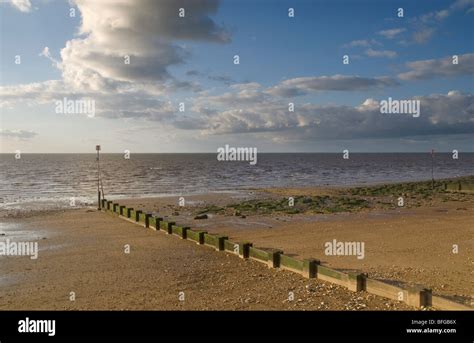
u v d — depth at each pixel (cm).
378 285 1086
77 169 10325
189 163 14450
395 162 15350
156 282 1298
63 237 2109
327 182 6262
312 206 3131
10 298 1180
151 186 5644
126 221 2609
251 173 8575
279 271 1364
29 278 1374
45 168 10762
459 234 1906
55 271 1452
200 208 3244
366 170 9788
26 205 3694
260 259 1477
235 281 1282
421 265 1394
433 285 1171
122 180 6769
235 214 2778
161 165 12794
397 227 2130
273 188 5153
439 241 1761
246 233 2084
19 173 8656
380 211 2800
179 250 1738
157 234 2117
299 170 9688
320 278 1251
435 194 3919
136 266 1496
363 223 2297
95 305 1107
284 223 2373
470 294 1088
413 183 5181
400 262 1440
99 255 1683
